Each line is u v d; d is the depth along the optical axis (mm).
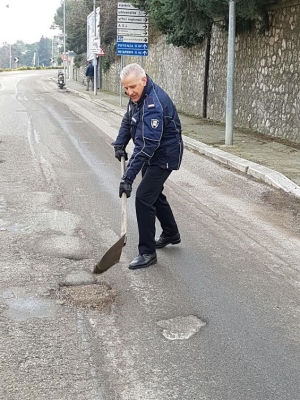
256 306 4344
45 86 38906
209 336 3822
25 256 5254
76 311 4133
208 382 3254
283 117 13141
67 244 5617
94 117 18516
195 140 13219
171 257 5402
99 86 38250
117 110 21172
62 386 3148
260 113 14391
